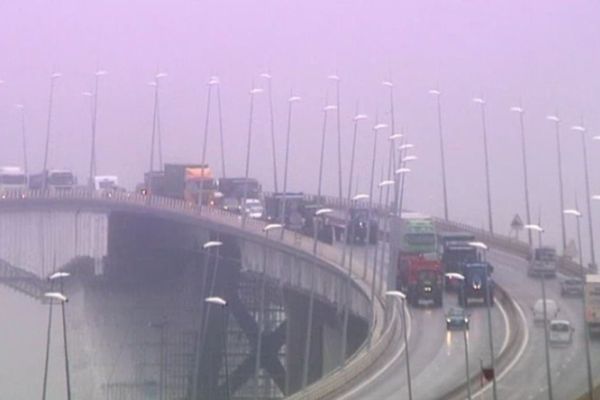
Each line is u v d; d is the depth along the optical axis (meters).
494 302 55.19
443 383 42.41
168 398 57.00
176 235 74.38
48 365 52.50
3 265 70.94
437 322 51.81
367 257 62.22
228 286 68.56
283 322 64.88
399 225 61.00
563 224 67.50
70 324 60.34
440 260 58.09
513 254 68.75
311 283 60.12
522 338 48.69
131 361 58.38
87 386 54.28
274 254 67.31
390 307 53.75
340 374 43.72
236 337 63.84
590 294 49.28
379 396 41.34
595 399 39.22
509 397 40.25
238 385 60.44
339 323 59.50
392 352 47.41
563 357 45.78
